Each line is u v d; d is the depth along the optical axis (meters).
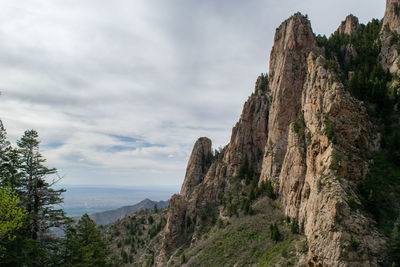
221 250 75.25
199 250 84.25
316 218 44.31
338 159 47.22
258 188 94.12
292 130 75.12
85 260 50.06
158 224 149.62
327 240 39.12
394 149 49.38
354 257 35.44
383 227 39.00
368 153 51.25
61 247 48.03
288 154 75.62
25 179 42.28
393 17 87.44
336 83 57.59
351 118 53.28
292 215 66.19
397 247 34.72
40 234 43.19
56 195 44.69
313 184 52.62
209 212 109.50
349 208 40.16
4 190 32.78
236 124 131.50
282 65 104.06
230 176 117.25
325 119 54.34
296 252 52.53
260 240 69.00
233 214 92.50
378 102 60.41
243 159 118.06
